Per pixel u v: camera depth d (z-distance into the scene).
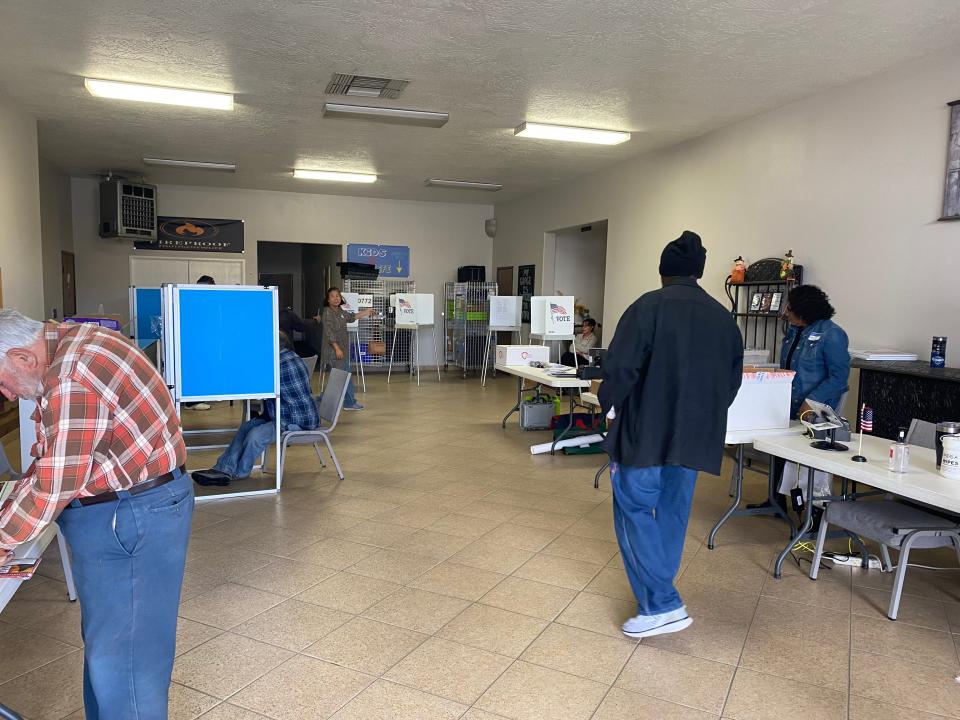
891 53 4.84
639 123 6.83
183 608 3.06
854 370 5.22
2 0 4.16
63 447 1.52
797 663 2.66
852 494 3.84
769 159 6.35
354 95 6.08
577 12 4.27
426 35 4.69
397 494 4.82
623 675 2.56
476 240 13.02
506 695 2.42
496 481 5.19
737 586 3.38
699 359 2.64
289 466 5.56
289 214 11.80
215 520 4.23
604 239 11.34
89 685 1.87
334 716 2.29
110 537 1.67
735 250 6.81
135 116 6.86
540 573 3.49
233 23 4.51
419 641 2.80
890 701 2.41
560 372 6.37
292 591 3.25
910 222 5.02
